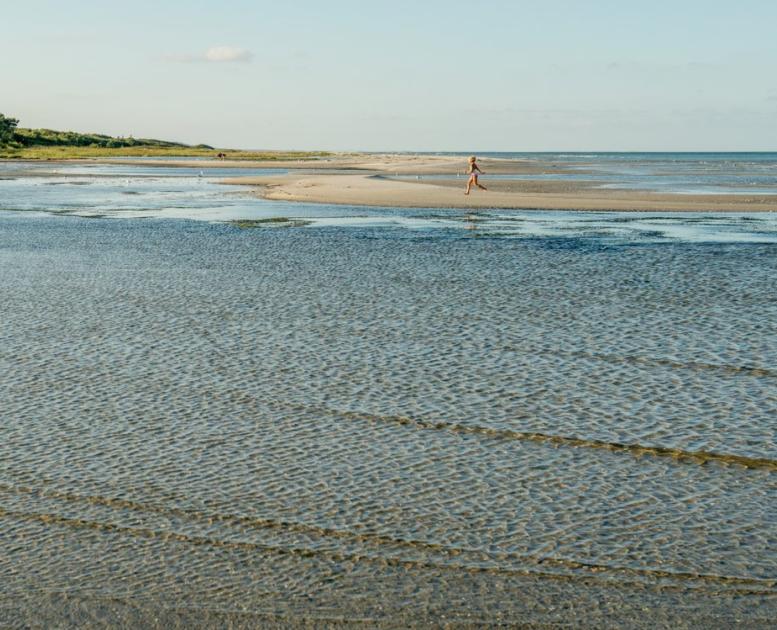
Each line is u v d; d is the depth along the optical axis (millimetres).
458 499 9383
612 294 20438
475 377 13758
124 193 61250
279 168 122812
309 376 13852
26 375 13898
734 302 19438
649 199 50531
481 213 42719
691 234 33188
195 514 9086
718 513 9016
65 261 25938
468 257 26750
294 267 24719
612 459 10461
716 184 71125
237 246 29656
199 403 12570
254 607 7359
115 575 7891
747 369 14078
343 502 9328
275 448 10859
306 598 7492
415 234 33438
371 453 10688
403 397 12797
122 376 13859
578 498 9391
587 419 11836
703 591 7551
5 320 17719
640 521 8844
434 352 15227
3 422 11805
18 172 103000
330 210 44938
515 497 9430
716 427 11492
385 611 7289
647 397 12734
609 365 14375
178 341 16016
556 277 22938
